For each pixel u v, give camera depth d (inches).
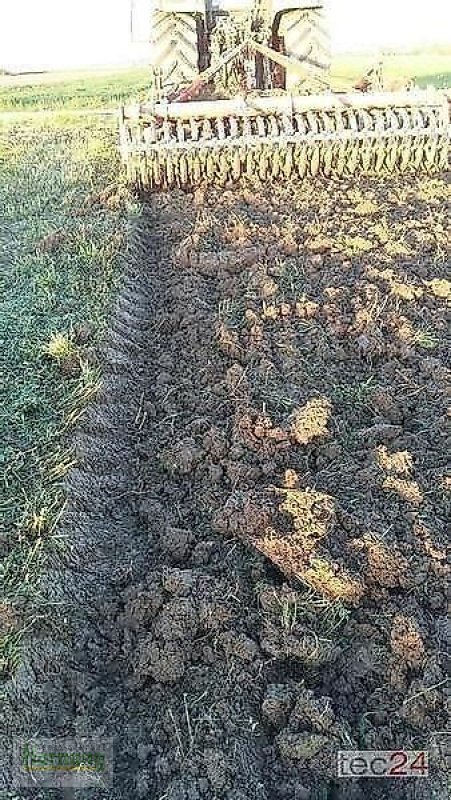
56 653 91.7
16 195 248.1
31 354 145.8
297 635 91.4
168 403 137.6
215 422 129.9
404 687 88.2
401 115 242.5
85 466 119.2
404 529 104.0
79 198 238.2
